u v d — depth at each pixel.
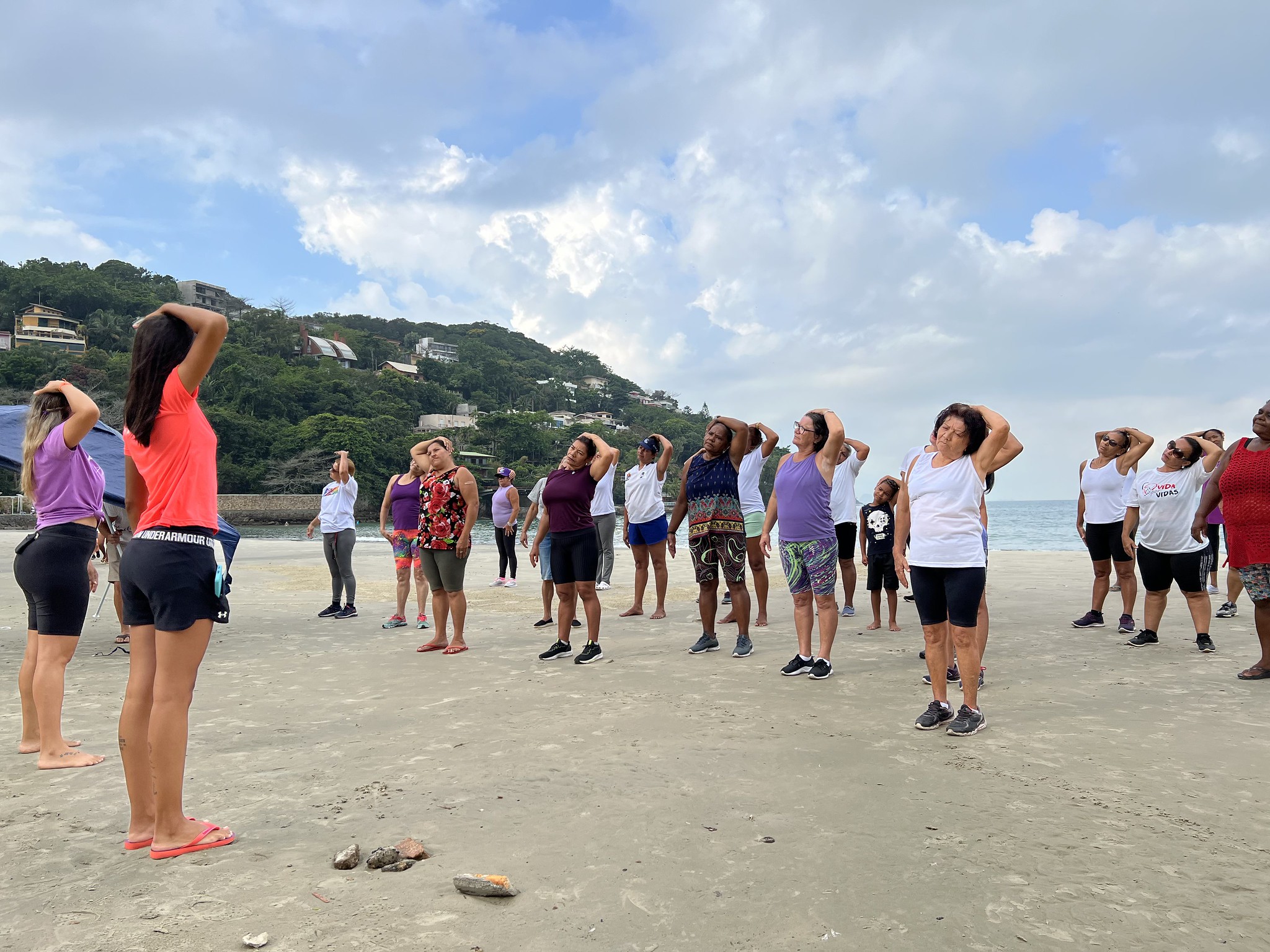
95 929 2.14
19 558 3.76
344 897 2.32
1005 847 2.64
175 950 2.02
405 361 199.88
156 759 2.64
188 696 2.75
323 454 96.38
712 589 6.53
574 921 2.17
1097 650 6.44
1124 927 2.12
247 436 96.81
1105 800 3.09
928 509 4.23
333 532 9.12
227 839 2.74
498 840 2.74
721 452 6.52
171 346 2.71
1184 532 6.29
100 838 2.84
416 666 6.18
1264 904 2.24
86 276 144.00
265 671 6.02
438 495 6.70
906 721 4.30
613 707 4.68
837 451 5.49
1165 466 6.43
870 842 2.69
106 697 5.14
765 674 5.60
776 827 2.84
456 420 139.25
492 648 7.01
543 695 5.05
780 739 3.96
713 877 2.44
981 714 4.10
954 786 3.25
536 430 133.00
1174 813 2.94
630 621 8.56
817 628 7.84
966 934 2.08
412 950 2.02
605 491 11.00
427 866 2.54
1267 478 5.23
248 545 25.42
